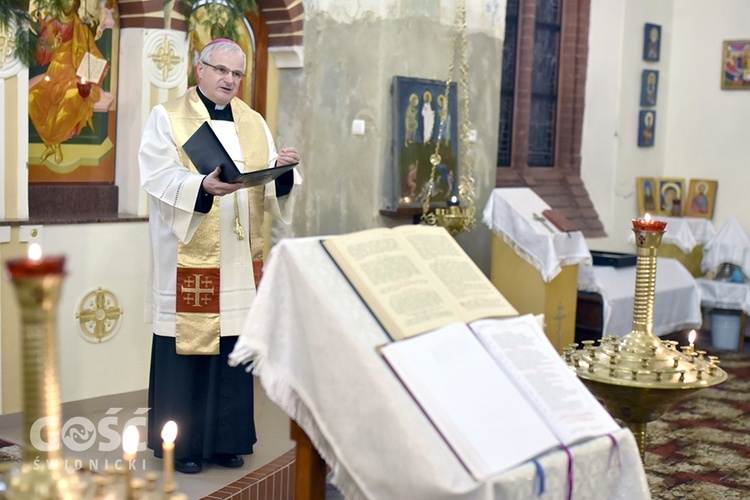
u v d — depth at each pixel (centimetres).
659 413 306
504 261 697
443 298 218
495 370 209
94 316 548
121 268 560
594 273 754
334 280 205
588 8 975
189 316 444
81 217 544
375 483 191
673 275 831
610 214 974
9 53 509
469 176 761
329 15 686
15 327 511
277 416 561
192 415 448
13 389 513
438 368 198
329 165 694
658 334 793
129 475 165
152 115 451
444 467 184
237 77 456
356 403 192
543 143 973
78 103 576
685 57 1010
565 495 203
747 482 495
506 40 912
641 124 990
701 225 970
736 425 613
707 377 300
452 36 748
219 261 446
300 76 694
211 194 423
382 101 688
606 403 309
